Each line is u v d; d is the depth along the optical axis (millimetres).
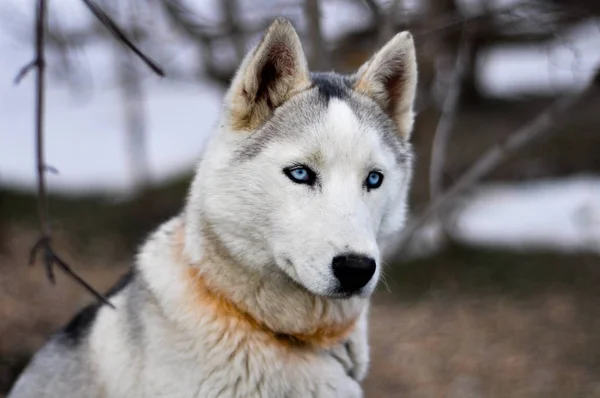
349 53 8109
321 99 4227
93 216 13219
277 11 8453
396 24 7250
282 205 4020
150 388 4113
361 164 4086
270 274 4113
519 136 7738
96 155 15906
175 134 17094
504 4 7426
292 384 4168
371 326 9875
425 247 11758
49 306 9414
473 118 16422
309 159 4023
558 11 7086
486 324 9906
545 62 18359
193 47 10953
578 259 11586
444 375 8594
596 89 9609
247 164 4086
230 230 4074
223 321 4094
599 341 9344
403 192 4527
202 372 4070
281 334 4227
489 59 17609
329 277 3826
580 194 13570
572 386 8320
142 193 13727
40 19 3469
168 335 4113
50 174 14820
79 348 4570
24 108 18234
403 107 4605
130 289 4453
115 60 14016
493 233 12398
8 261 10805
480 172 7734
